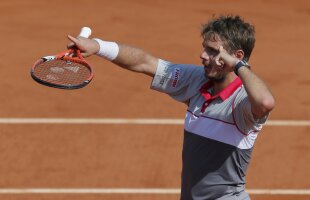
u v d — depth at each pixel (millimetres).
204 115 20359
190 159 20734
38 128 42031
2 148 39375
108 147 39844
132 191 35656
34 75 20375
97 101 46219
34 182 36250
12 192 35344
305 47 58781
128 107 45375
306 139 41469
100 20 64188
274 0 70062
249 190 36094
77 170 37406
